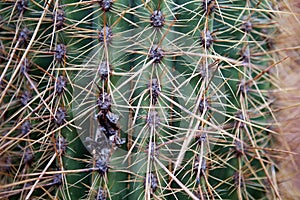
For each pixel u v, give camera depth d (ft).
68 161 1.49
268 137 1.63
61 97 1.49
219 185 1.55
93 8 1.48
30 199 1.55
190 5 1.49
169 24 1.46
